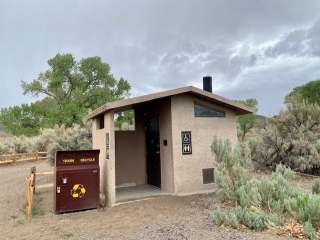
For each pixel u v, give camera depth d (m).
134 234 5.09
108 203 7.80
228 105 9.24
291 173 7.51
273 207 5.70
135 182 10.62
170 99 8.61
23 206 8.28
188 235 4.79
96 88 41.78
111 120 7.78
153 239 4.70
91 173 7.62
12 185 12.40
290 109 12.92
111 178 7.71
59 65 43.09
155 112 9.70
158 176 9.66
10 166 20.64
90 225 5.98
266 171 11.91
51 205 8.32
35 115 42.00
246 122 22.27
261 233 4.82
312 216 4.94
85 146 15.73
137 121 10.94
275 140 12.10
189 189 8.52
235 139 9.45
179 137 8.58
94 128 10.51
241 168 7.02
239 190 6.40
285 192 6.14
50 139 25.38
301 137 11.85
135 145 10.79
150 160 10.39
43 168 18.25
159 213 6.50
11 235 5.65
